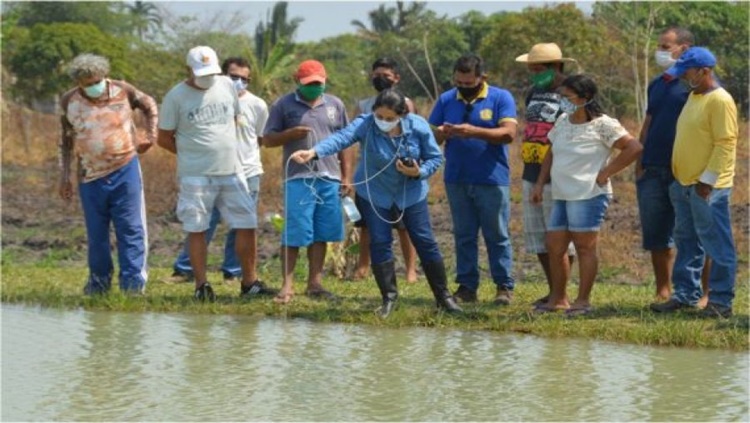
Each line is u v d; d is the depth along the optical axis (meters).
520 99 30.81
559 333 9.92
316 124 11.58
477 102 11.05
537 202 10.84
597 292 11.90
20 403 7.70
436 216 19.45
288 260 11.59
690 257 10.52
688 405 7.62
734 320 10.04
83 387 8.16
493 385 8.19
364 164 10.58
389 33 50.38
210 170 11.59
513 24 32.91
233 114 11.74
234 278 13.02
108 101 11.91
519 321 10.27
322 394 7.95
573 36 31.23
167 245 17.12
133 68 44.66
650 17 25.30
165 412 7.47
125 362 8.97
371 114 10.59
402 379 8.38
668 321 10.02
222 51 39.09
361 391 8.03
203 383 8.27
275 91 35.25
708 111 10.05
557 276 10.70
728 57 31.81
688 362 8.90
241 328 10.37
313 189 11.49
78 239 17.53
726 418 7.31
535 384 8.21
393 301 10.76
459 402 7.72
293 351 9.35
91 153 11.88
